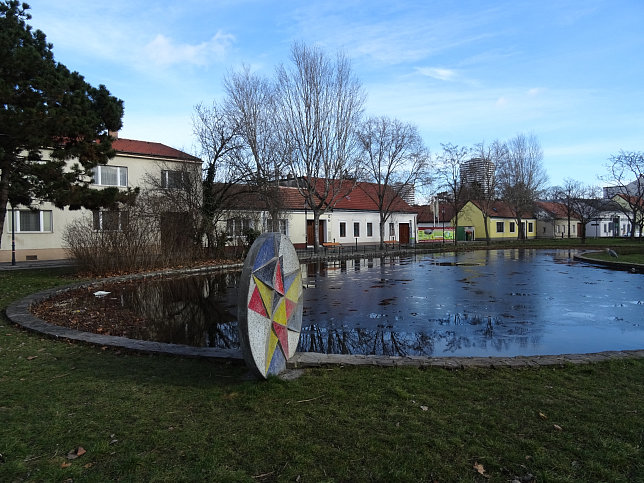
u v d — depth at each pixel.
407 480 2.71
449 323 8.16
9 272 16.95
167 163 27.64
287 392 4.16
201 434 3.35
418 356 5.65
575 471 2.80
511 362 5.02
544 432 3.32
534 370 4.84
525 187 53.69
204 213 22.00
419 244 45.34
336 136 30.17
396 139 37.41
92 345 6.16
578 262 23.08
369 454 3.02
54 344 6.30
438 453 3.02
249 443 3.19
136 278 15.80
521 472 2.79
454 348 6.45
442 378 4.56
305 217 37.16
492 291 12.37
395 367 4.95
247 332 4.15
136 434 3.38
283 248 4.96
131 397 4.16
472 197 53.38
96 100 15.80
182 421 3.60
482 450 3.05
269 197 24.91
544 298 11.02
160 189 21.11
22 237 23.62
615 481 2.68
